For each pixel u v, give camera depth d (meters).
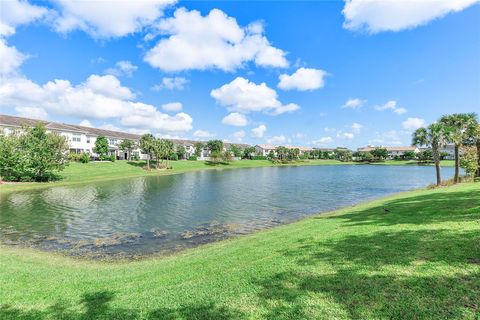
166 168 69.19
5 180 38.50
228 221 18.69
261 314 5.15
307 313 4.98
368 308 4.90
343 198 27.81
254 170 76.19
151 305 6.02
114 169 58.38
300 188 36.00
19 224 17.92
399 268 6.29
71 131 65.50
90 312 5.95
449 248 7.09
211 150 97.00
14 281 7.99
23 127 42.53
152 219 19.28
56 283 7.79
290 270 7.01
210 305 5.71
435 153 29.61
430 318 4.42
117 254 12.41
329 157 153.62
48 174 41.50
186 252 12.13
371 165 108.31
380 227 10.43
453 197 15.99
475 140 29.28
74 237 15.14
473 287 5.11
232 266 8.06
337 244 8.81
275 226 17.11
